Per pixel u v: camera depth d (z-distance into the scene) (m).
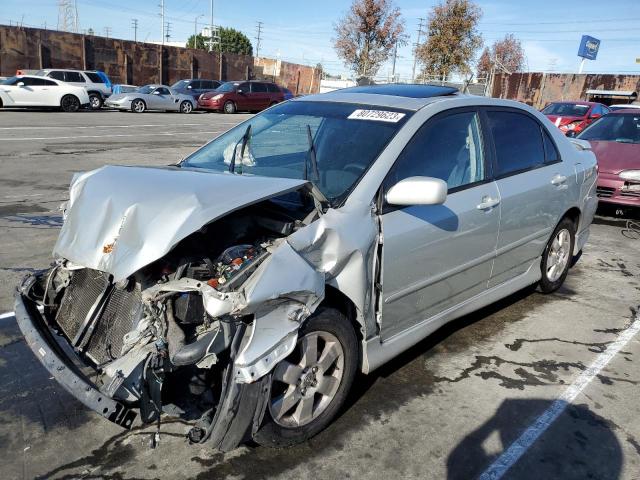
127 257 2.46
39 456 2.74
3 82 21.39
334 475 2.69
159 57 35.72
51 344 2.69
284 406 2.73
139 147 13.22
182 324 2.48
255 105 28.34
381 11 40.69
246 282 2.45
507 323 4.48
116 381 2.31
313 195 2.86
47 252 5.59
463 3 36.16
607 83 32.75
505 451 2.91
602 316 4.68
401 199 2.97
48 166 10.23
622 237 7.27
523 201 4.12
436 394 3.41
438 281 3.49
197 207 2.49
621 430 3.12
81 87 23.14
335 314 2.83
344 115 3.67
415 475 2.71
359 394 3.38
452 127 3.68
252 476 2.66
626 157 7.93
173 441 2.88
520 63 51.34
